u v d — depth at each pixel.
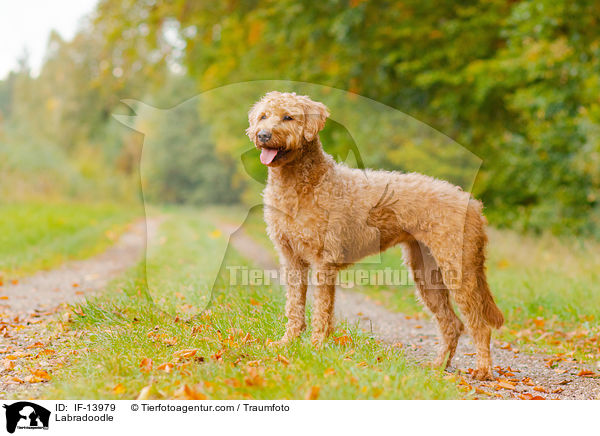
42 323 6.56
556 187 14.75
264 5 16.88
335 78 14.84
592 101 13.02
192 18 18.20
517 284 9.79
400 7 14.76
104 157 41.91
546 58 12.41
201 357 4.91
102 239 15.95
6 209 19.23
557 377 5.61
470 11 14.30
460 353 6.46
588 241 13.09
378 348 5.37
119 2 19.41
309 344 4.88
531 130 14.95
